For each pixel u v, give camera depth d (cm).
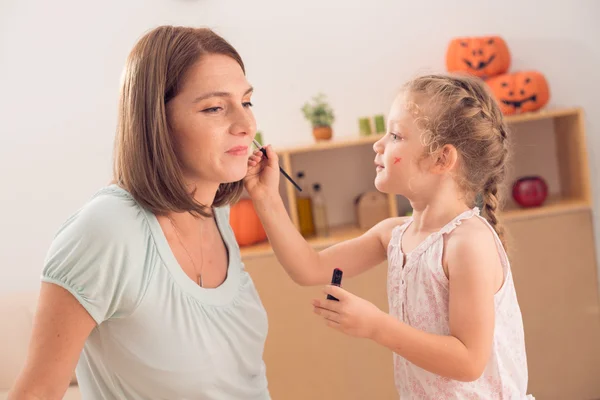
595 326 276
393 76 290
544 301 273
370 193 283
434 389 129
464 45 280
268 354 269
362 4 287
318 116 277
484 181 139
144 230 108
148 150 108
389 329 119
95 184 290
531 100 279
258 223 278
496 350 128
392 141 137
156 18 283
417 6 288
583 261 273
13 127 286
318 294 267
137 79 108
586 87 296
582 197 279
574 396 278
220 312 117
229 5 285
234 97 110
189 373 112
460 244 126
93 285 101
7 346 247
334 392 271
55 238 105
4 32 281
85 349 113
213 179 112
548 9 292
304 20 287
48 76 284
